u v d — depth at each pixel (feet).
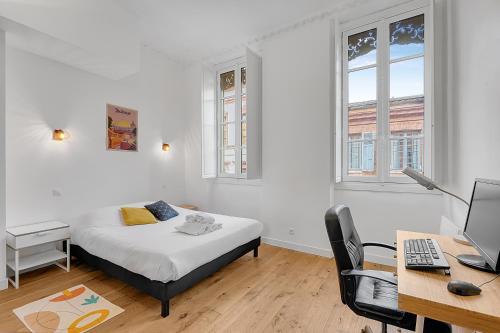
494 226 3.42
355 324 6.14
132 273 7.14
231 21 11.05
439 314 2.84
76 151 10.48
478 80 5.82
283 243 11.55
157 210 11.05
